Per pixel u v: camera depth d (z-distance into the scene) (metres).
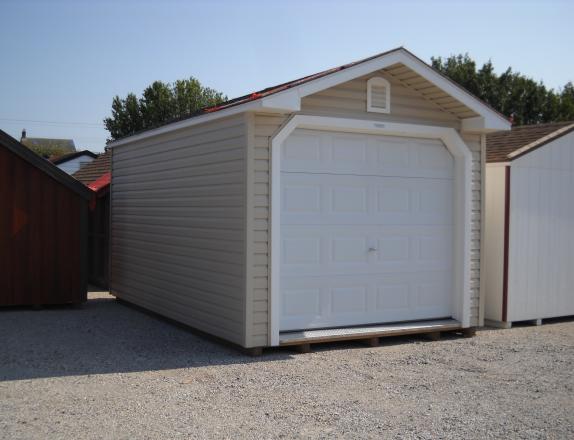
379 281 9.09
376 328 8.84
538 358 8.11
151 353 8.03
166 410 5.68
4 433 5.00
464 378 7.04
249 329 7.88
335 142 8.71
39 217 11.23
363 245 8.95
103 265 14.73
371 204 9.01
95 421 5.33
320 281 8.60
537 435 5.25
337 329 8.67
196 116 8.99
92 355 7.86
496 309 10.41
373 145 9.03
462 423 5.52
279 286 8.07
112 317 10.88
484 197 9.73
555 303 10.93
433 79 8.74
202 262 9.12
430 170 9.52
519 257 10.41
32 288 11.20
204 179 9.07
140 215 11.58
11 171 10.99
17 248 11.08
